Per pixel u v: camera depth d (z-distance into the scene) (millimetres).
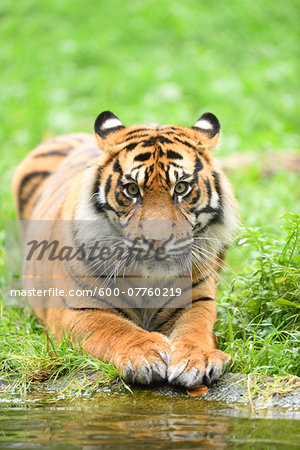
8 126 21656
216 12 29906
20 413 7113
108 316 8578
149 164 8375
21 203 13547
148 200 8305
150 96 23531
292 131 22359
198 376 7562
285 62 27391
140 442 6090
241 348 8367
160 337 8039
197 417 6875
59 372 8320
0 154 19578
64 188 10602
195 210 8570
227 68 26266
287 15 30875
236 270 11586
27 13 29797
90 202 8703
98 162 8867
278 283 9094
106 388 7871
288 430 6426
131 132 8844
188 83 24328
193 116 21953
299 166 18062
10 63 26422
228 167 17875
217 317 9352
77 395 7711
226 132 21203
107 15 29172
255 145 20234
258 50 28047
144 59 26422
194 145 8867
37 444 6082
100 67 25625
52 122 21547
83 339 8492
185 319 8727
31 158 13852
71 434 6355
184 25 28547
